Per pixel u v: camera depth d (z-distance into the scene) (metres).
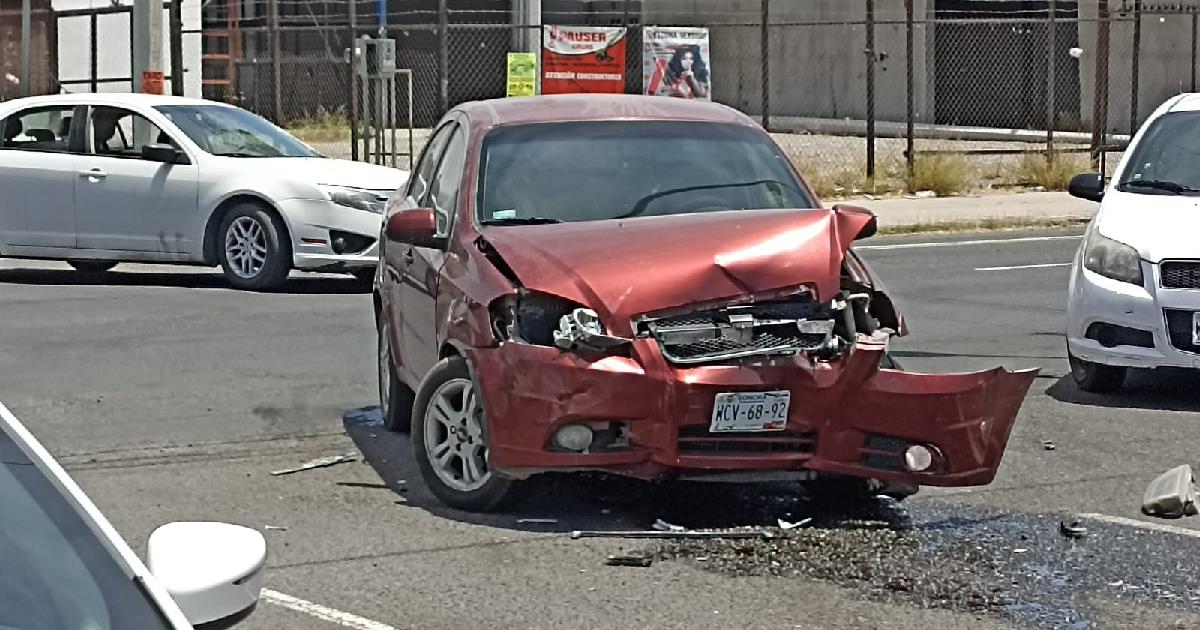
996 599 6.27
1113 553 6.90
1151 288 9.88
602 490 7.91
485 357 7.21
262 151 16.19
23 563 2.98
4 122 16.31
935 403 7.11
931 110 38.84
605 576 6.59
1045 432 9.34
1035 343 12.50
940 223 21.45
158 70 19.83
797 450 7.19
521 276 7.24
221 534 3.24
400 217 8.00
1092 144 26.52
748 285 7.14
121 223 15.84
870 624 5.97
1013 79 37.38
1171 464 8.58
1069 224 22.09
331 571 6.66
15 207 16.12
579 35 24.38
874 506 7.66
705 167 8.38
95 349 12.05
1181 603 6.23
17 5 33.25
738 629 5.92
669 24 40.22
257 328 13.10
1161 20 34.00
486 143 8.37
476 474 7.50
